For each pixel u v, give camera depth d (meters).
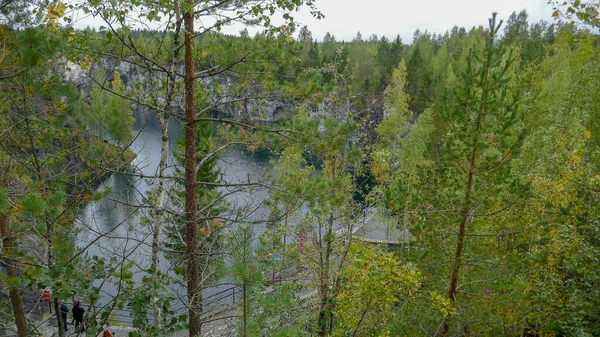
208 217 8.08
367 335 11.44
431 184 10.16
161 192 7.94
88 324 5.69
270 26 7.15
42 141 7.63
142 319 5.61
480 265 9.80
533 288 9.90
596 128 15.24
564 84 23.83
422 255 10.14
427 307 9.96
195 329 7.98
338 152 9.52
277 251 7.12
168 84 7.63
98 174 7.57
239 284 4.26
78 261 5.83
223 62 7.66
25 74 7.10
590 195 10.40
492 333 9.91
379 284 9.44
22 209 4.94
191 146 7.99
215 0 6.97
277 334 4.40
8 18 6.31
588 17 5.05
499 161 9.16
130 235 12.38
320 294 11.89
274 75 8.12
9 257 5.76
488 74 9.50
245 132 8.39
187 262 7.89
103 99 42.62
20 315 8.26
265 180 8.98
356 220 12.76
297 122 8.21
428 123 33.50
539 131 16.50
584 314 8.71
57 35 6.67
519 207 10.76
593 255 8.57
